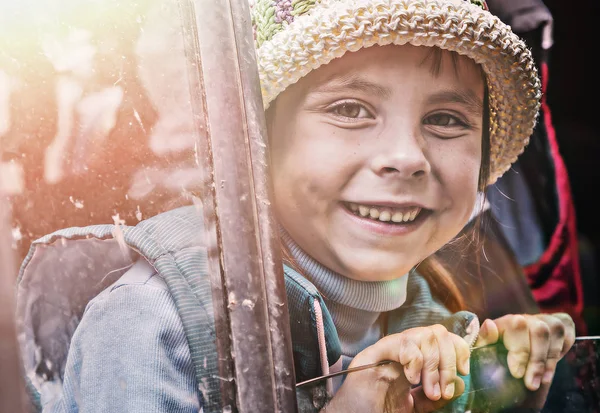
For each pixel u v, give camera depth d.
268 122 0.82
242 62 0.66
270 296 0.64
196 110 0.65
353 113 0.82
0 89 0.65
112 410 0.63
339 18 0.75
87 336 0.66
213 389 0.65
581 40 1.22
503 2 1.06
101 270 0.69
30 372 0.64
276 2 0.79
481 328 0.86
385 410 0.72
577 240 1.26
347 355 0.87
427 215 0.86
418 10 0.76
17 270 0.65
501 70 0.83
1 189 0.60
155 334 0.65
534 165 1.14
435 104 0.83
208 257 0.64
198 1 0.66
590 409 0.86
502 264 1.06
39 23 0.66
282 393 0.62
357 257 0.84
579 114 1.24
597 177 1.26
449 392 0.76
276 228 0.65
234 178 0.63
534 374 0.84
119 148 0.68
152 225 0.68
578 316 1.19
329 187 0.82
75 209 0.67
